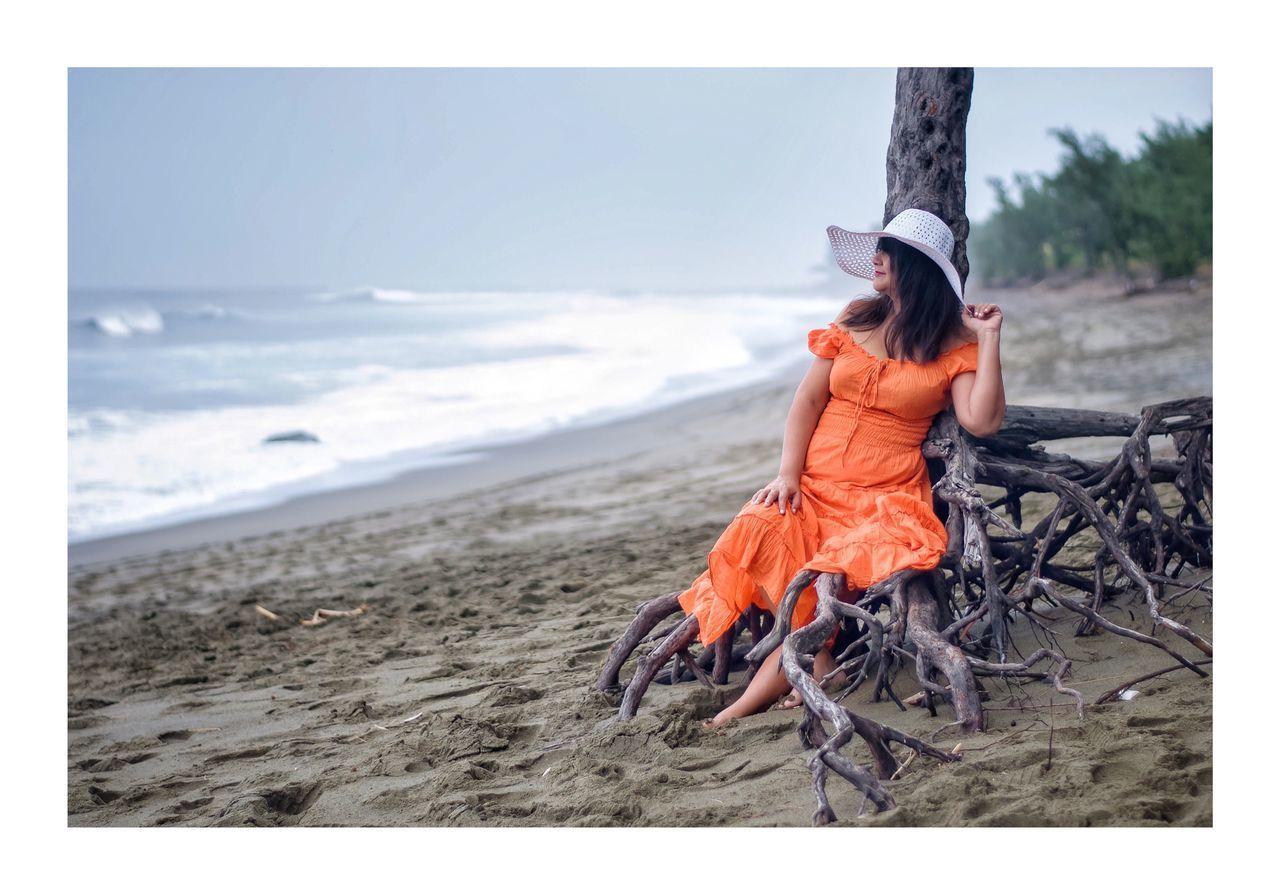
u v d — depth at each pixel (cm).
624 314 4684
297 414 1744
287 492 1180
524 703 390
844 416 349
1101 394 1149
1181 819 241
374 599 653
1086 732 285
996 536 388
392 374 2311
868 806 264
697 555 633
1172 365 1354
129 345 3150
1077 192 3619
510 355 2706
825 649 358
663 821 270
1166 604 370
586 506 936
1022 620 387
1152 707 296
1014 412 396
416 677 456
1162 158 3112
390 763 345
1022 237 4647
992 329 330
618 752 322
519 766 329
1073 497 357
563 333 3456
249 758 378
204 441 1505
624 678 396
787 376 2022
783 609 322
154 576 852
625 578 598
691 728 332
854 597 363
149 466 1341
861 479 346
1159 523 374
